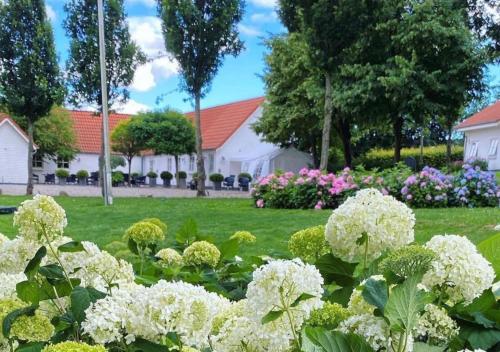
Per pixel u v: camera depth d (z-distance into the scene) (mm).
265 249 6219
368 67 19531
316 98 20844
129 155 34156
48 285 1353
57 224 1397
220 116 37688
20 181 32938
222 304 1162
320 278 991
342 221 1387
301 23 14352
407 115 20531
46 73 20656
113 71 20922
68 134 35438
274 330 955
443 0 20016
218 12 20172
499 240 1564
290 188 13844
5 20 19938
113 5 20250
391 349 944
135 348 1025
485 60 19859
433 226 7965
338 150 31531
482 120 27297
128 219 11195
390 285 981
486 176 12281
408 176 12773
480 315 1195
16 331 1178
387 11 18156
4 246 1453
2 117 31906
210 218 11062
